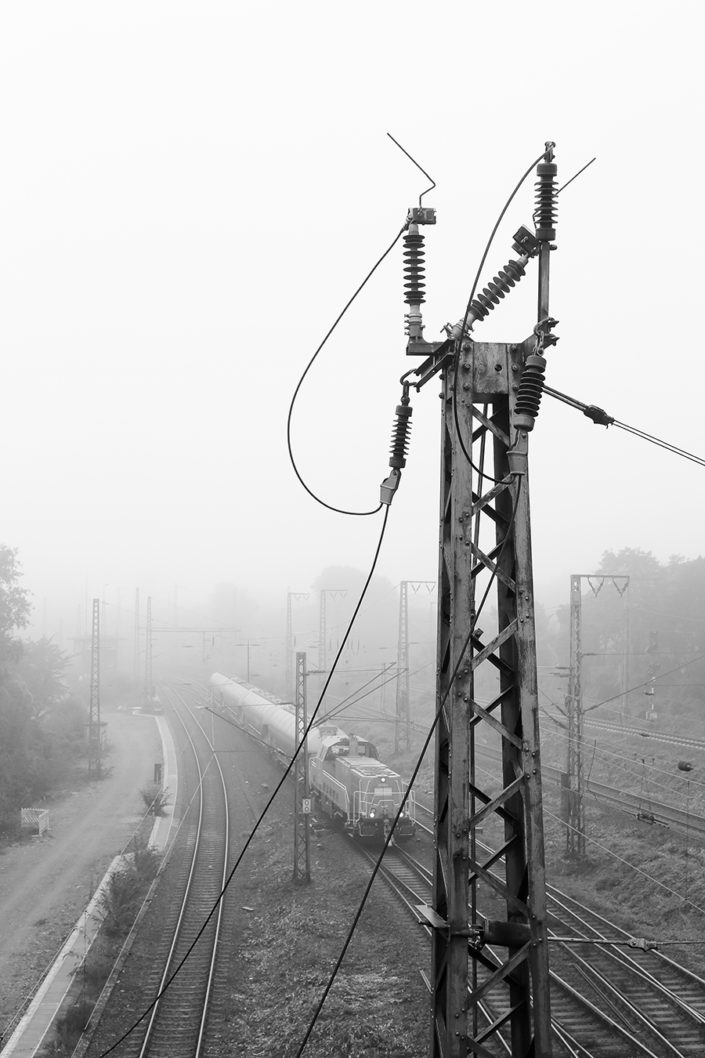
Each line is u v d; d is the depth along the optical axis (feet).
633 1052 62.08
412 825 122.62
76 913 104.22
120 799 169.68
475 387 29.81
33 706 181.68
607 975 75.15
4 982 84.02
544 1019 27.78
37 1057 67.72
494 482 29.99
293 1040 67.26
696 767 131.44
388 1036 65.51
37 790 168.66
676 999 69.21
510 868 29.81
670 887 96.53
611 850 112.27
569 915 90.94
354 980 77.25
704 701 175.63
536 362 28.71
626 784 140.56
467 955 28.84
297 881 109.91
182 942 92.02
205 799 167.22
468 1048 27.50
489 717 29.22
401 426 33.53
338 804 132.16
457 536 28.89
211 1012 74.69
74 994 79.77
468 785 28.35
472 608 28.71
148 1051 67.67
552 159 29.60
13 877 119.03
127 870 111.24
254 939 93.91
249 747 217.77
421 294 30.96
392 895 99.04
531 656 28.89
